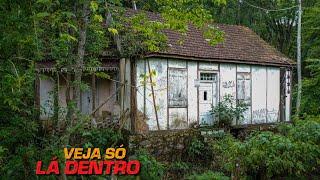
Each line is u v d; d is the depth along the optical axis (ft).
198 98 53.62
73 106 23.26
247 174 28.07
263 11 101.09
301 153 27.89
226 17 95.55
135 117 46.55
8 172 22.85
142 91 47.37
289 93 67.77
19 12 19.02
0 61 19.61
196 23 26.73
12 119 23.25
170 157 46.32
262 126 60.70
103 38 31.99
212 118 54.90
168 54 48.39
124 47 46.65
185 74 51.93
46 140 24.61
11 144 23.94
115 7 25.36
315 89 65.16
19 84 18.30
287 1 99.76
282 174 28.58
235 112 55.26
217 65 55.93
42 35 23.12
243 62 58.65
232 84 58.13
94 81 46.47
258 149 27.14
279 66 65.51
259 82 62.59
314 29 69.77
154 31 27.66
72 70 26.13
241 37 66.59
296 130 29.40
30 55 21.01
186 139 48.16
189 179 38.50
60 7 22.20
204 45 56.24
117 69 48.49
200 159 47.01
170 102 50.11
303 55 98.58
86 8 22.53
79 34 23.27
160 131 48.11
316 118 36.78
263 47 67.10
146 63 47.57
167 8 26.20
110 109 50.31
